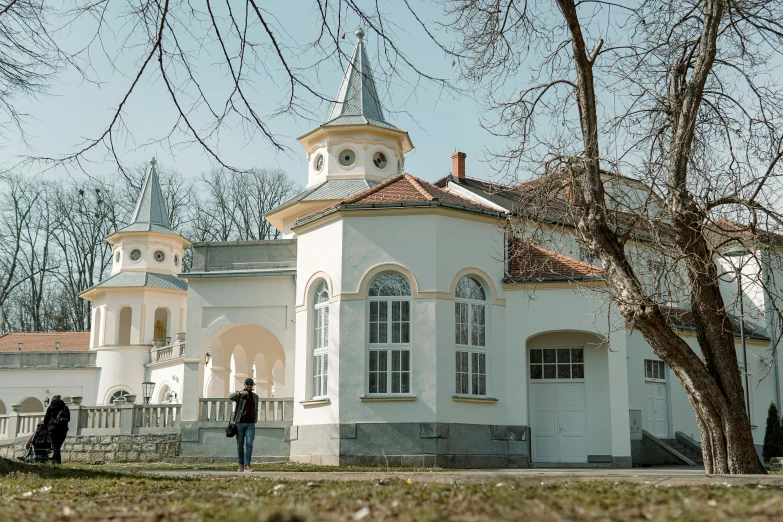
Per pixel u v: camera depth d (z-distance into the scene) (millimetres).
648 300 15648
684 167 16172
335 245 23875
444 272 23266
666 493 8352
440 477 14000
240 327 32281
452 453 22391
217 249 27766
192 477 14289
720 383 15961
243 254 27609
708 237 16234
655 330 15867
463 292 23781
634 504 7238
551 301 24078
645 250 16906
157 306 50344
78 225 62719
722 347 16031
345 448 22484
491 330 23891
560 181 16250
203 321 27141
